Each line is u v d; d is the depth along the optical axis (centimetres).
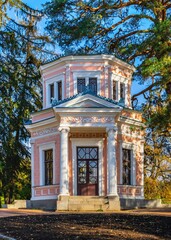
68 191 3212
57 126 3497
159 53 3130
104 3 3781
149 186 4434
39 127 3650
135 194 3562
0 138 4453
